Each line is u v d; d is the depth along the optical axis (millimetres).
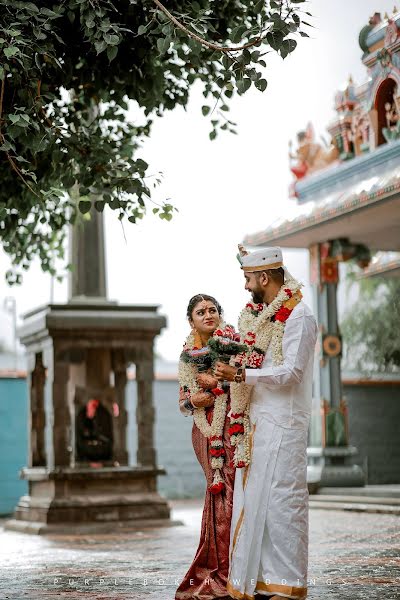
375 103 12523
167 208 7609
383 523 10961
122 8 7152
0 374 17188
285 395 5031
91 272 12273
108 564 7742
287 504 4930
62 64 7695
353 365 21766
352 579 6453
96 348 12086
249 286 5281
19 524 11875
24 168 7555
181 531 10930
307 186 13898
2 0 6391
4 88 7066
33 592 6195
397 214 12773
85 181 7516
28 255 9609
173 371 21484
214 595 5305
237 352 5082
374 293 21734
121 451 12125
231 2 7902
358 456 19031
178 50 7523
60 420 11680
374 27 12703
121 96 7805
